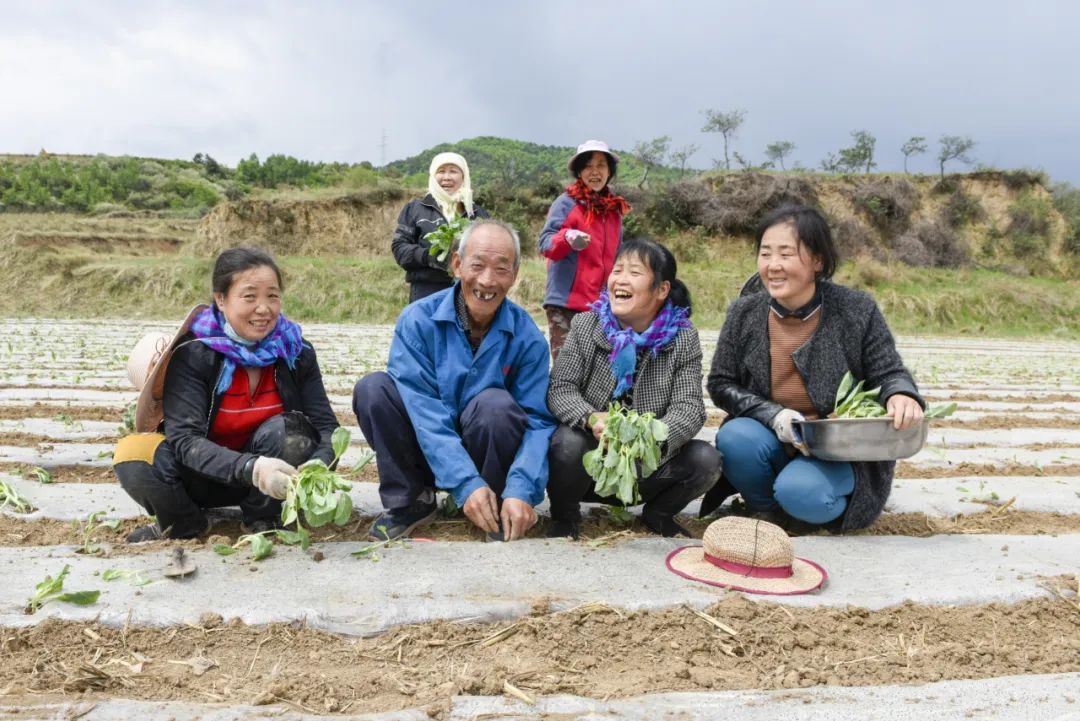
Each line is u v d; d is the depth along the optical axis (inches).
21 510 130.3
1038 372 442.6
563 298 178.7
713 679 80.7
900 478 173.6
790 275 119.5
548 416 124.4
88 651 82.0
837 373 124.6
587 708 74.2
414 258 190.5
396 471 117.3
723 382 132.0
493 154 3385.8
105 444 183.0
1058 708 75.1
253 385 118.6
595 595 96.0
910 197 1120.8
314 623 87.7
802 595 98.6
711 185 1075.3
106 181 1820.9
